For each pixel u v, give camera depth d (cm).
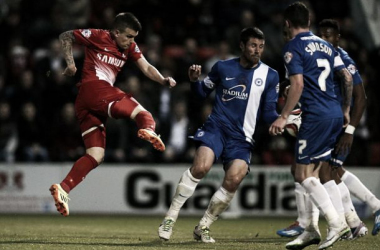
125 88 4669
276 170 4259
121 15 2427
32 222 3591
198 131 2464
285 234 2653
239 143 2441
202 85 2495
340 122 2141
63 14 5784
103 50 2438
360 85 2575
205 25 5584
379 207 2669
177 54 5356
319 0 6084
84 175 2417
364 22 6141
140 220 3844
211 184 4231
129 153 4481
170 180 4297
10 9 5806
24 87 4762
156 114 4619
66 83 4766
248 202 4244
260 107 2452
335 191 2386
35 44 5547
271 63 4956
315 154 2125
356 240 2642
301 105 2138
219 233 3002
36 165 4356
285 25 2172
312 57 2112
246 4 5756
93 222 3656
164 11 5584
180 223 3588
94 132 2456
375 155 4772
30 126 4556
